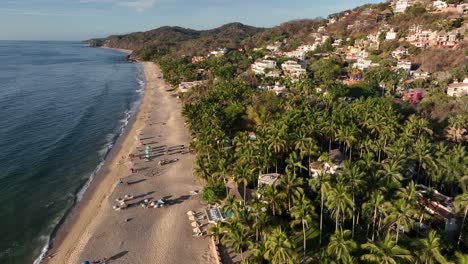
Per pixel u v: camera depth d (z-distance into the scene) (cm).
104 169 9944
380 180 6406
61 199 8338
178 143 11831
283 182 6619
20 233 7056
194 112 12656
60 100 18238
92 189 8781
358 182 6109
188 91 18650
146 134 12875
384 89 15600
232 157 8256
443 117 11225
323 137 10088
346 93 14525
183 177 9262
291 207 6316
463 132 10338
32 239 6869
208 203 7794
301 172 8594
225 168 7519
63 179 9344
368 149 8762
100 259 6191
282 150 8600
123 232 6938
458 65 15562
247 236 5828
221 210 6994
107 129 13625
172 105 17388
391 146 8631
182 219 7338
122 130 13538
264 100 13325
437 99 12656
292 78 18388
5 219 7512
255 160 7775
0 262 6228
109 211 7694
